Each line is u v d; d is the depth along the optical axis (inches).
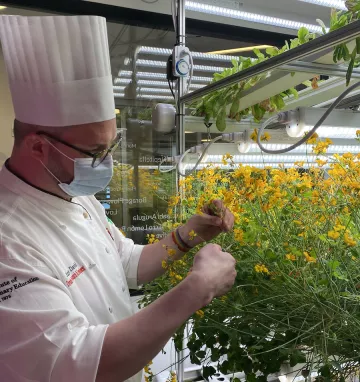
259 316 33.1
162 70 101.3
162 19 96.6
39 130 31.7
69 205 36.8
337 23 39.2
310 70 38.9
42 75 30.4
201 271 27.5
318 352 29.4
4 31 31.7
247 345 31.6
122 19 94.0
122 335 25.0
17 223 30.2
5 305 24.8
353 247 30.1
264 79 46.5
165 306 26.1
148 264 43.4
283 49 52.7
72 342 24.5
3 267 25.8
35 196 33.4
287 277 30.9
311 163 37.9
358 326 27.5
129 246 47.1
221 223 37.0
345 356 29.2
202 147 55.2
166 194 69.9
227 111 58.9
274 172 36.1
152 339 25.1
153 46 100.0
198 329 35.0
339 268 30.0
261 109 56.8
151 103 100.5
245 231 35.7
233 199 35.9
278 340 31.0
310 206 32.2
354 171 30.8
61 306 25.9
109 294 36.4
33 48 30.2
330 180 32.2
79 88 30.9
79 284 33.2
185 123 62.6
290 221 33.4
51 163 32.8
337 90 48.4
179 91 61.3
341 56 34.5
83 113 31.2
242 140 48.4
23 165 33.5
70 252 33.7
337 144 47.4
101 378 24.5
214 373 35.4
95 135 32.1
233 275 29.7
